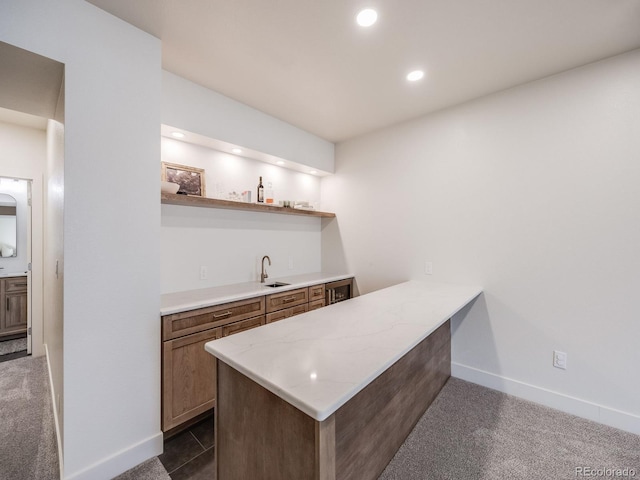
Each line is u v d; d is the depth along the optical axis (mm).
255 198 3004
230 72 2102
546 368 2176
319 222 3768
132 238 1627
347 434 1209
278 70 2070
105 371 1539
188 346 1894
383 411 1499
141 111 1656
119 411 1590
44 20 1331
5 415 2119
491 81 2213
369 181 3256
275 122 2871
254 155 2836
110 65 1537
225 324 2127
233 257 2826
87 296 1476
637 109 1842
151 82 1693
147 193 1686
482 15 1548
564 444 1763
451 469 1569
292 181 3418
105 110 1521
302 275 3414
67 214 1410
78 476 1449
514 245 2305
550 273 2154
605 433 1859
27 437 1881
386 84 2256
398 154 3002
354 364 1046
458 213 2594
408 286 2539
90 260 1482
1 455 1723
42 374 2744
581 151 2023
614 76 1909
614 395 1927
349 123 3006
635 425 1849
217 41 1763
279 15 1547
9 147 2984
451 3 1466
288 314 2645
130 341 1626
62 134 1479
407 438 1800
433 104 2580
